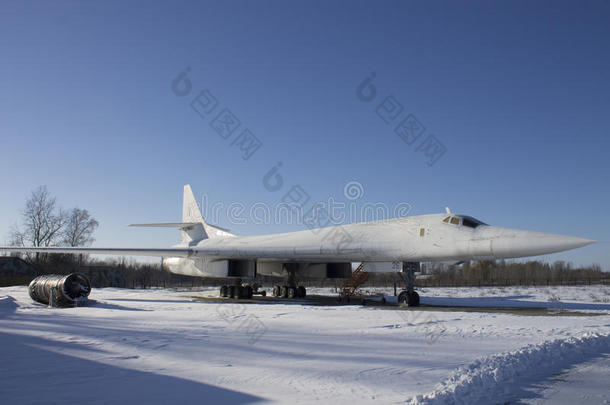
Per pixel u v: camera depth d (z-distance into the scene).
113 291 28.77
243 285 21.02
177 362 5.79
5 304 16.03
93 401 4.01
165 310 13.64
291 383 4.72
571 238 12.17
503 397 4.62
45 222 47.75
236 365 5.62
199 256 19.44
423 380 4.91
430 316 11.50
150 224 23.86
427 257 14.93
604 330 8.83
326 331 8.86
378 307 15.87
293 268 22.88
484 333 8.56
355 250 16.39
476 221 14.71
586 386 5.11
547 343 7.25
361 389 4.50
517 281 53.03
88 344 7.20
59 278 16.28
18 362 5.77
